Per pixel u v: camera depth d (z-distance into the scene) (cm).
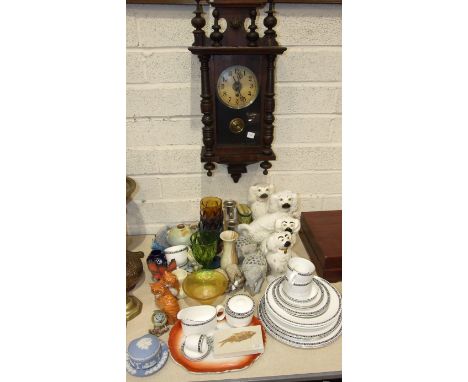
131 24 116
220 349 94
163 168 138
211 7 116
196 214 147
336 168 143
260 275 114
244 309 102
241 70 118
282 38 122
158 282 107
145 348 92
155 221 147
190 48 109
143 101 127
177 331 102
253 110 123
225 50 110
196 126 132
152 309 111
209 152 125
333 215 142
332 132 137
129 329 104
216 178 141
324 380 91
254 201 135
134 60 121
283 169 142
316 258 127
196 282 115
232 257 122
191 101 128
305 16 119
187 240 130
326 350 97
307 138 137
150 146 134
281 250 117
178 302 111
